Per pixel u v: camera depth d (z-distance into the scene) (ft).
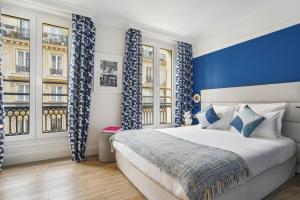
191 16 10.82
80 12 9.88
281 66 9.14
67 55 10.37
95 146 11.00
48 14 9.73
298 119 8.11
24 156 9.19
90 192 6.34
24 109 9.61
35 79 9.45
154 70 13.58
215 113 10.07
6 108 9.38
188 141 6.66
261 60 10.00
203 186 3.94
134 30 11.82
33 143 9.45
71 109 9.60
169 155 5.03
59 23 10.01
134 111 11.72
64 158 9.99
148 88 13.70
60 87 10.77
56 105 10.82
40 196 6.04
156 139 6.89
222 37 12.23
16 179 7.28
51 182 7.07
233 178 4.53
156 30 12.71
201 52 13.89
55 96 10.74
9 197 5.96
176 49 14.30
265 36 9.82
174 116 14.51
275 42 9.39
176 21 11.49
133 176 6.85
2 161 8.18
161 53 14.28
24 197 5.97
